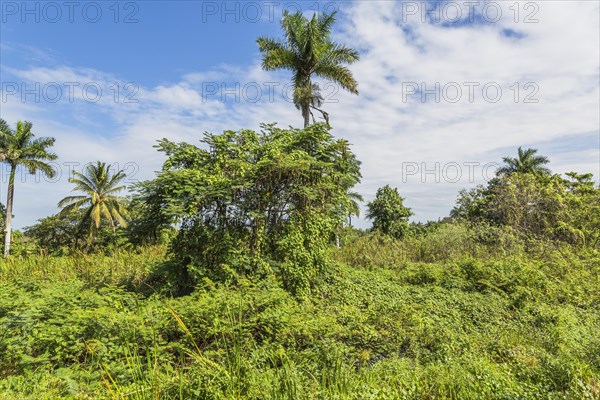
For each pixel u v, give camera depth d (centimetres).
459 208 2850
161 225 965
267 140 1095
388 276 1253
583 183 2417
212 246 911
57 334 528
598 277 1230
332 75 1977
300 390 384
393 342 623
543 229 1889
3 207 3675
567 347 625
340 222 1112
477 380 437
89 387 412
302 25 1980
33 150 3086
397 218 2891
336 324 629
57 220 3128
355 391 404
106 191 3275
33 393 406
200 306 602
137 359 442
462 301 959
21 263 1397
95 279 1088
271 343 538
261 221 955
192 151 974
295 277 925
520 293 995
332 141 1090
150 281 995
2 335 527
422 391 431
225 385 383
